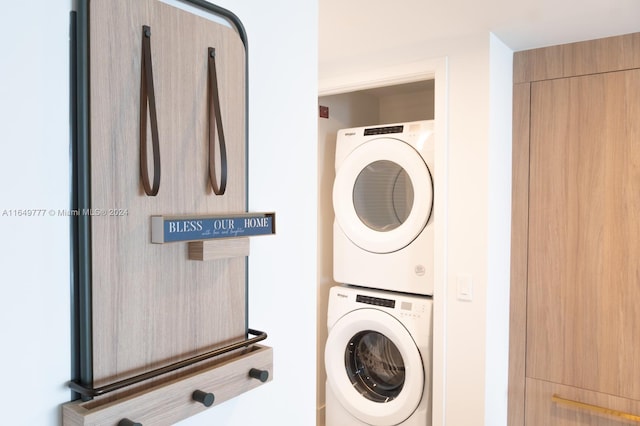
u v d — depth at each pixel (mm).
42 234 574
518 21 1794
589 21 1784
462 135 1996
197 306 736
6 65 540
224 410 800
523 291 2176
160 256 680
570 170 2051
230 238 748
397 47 2141
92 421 563
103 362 612
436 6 1648
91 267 601
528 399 2174
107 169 613
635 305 1923
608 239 1975
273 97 908
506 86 2107
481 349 1970
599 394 2004
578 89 2023
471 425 2010
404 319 2238
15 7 548
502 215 2100
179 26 699
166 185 683
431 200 2193
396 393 2383
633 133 1910
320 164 2814
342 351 2484
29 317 562
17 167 551
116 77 620
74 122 604
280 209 930
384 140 2338
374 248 2371
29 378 563
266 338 887
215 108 746
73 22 602
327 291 2908
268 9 894
